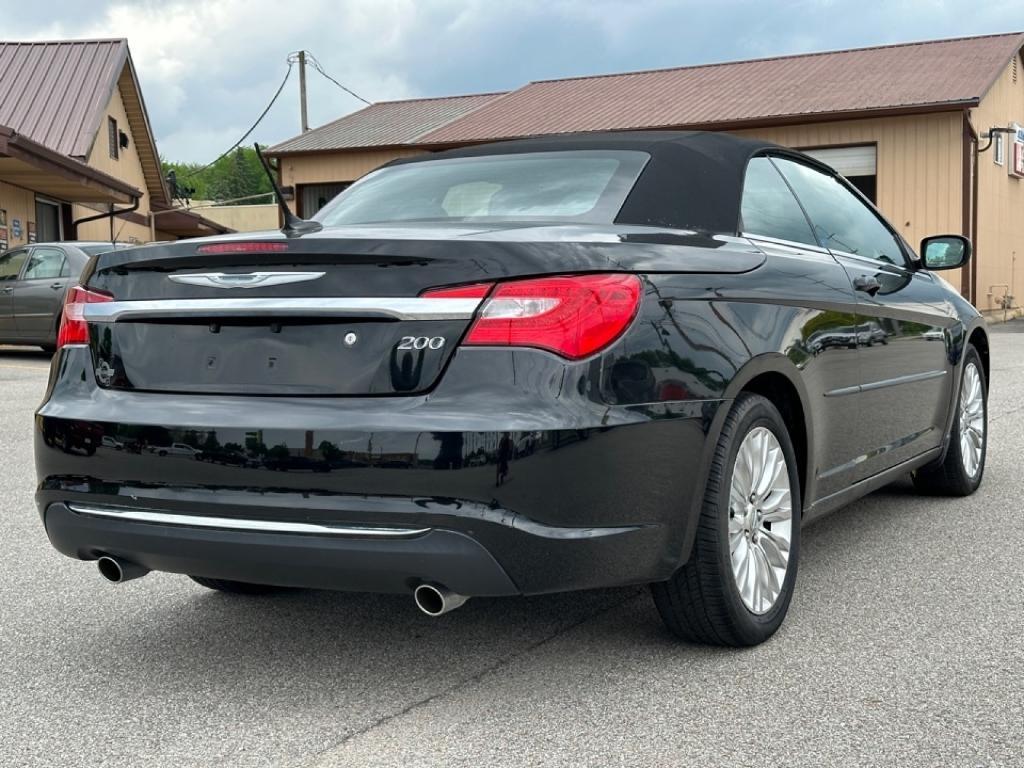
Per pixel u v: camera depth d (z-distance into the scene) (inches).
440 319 103.3
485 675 118.8
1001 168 943.0
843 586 148.9
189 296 113.1
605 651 125.3
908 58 948.6
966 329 199.0
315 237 107.5
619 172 135.0
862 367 152.8
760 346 122.5
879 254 177.6
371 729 105.0
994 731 100.6
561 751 98.6
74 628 138.2
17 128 892.0
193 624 139.5
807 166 165.8
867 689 111.6
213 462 107.3
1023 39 938.7
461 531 100.3
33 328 529.0
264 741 102.8
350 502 102.5
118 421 112.9
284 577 107.7
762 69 1015.0
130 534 112.3
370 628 136.6
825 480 145.1
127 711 111.0
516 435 99.7
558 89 1103.0
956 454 200.2
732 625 120.9
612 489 104.1
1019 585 148.2
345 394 105.5
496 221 129.0
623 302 105.8
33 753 101.0
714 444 114.5
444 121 1093.1
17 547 179.0
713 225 131.6
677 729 102.7
